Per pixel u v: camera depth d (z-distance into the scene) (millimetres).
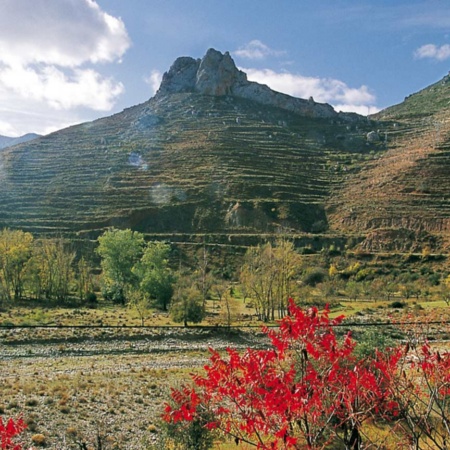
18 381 37625
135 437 26141
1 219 121062
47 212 127125
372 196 135375
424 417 9742
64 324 58562
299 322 8352
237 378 8352
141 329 57188
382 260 106125
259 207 130875
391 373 9688
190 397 9773
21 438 25062
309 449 8461
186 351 51406
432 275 95562
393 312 63875
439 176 136500
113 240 85938
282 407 7977
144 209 128250
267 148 177000
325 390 8859
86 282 83250
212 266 108125
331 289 82438
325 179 154625
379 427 12609
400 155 162125
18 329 54969
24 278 79875
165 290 75625
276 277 67000
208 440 18547
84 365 45125
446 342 28438
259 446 8328
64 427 27047
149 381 38531
